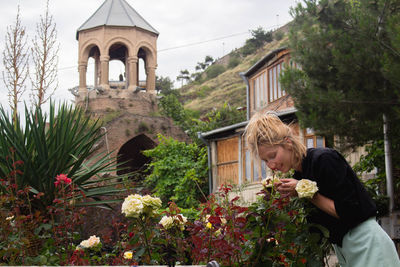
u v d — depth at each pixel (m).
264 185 3.28
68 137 7.84
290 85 8.34
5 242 4.81
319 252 3.05
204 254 3.58
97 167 7.85
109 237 5.44
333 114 7.79
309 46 8.26
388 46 7.30
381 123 8.11
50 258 4.80
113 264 4.63
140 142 30.31
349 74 7.71
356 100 7.59
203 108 65.25
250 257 3.30
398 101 7.41
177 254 3.91
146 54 33.69
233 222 3.34
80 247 4.78
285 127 2.83
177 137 29.73
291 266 3.23
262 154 2.85
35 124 7.26
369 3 7.91
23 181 6.70
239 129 17.95
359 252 2.69
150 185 20.23
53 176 6.92
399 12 7.59
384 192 9.20
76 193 6.22
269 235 3.20
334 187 2.66
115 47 35.34
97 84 34.22
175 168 19.72
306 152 2.81
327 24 8.23
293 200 3.14
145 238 3.89
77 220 5.26
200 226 3.61
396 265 2.63
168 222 4.02
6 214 5.24
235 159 18.39
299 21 8.62
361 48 7.48
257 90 22.45
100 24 31.75
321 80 8.23
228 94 67.75
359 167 9.75
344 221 2.71
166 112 34.44
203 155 20.41
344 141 8.28
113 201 7.34
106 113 30.41
